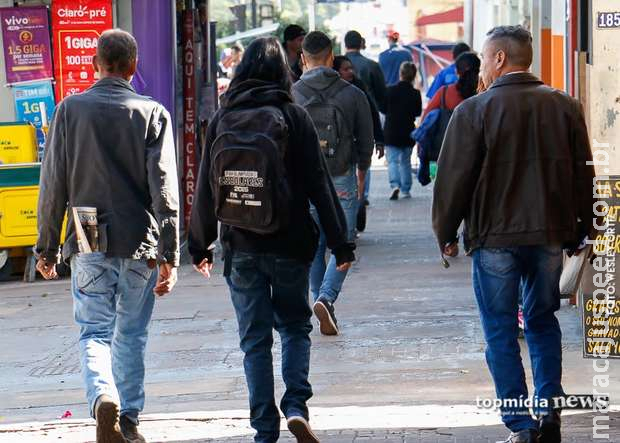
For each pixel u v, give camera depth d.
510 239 10.51
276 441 10.90
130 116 11.12
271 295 10.83
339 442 11.52
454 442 11.39
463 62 26.80
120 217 11.12
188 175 26.03
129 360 11.43
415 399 13.22
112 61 11.31
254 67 10.70
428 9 73.25
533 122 10.49
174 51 24.44
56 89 24.42
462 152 10.53
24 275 23.73
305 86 16.73
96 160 11.08
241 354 16.03
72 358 16.56
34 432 12.57
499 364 10.59
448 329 16.89
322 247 16.88
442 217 10.68
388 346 15.97
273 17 57.31
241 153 10.35
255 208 10.37
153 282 11.41
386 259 23.42
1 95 24.48
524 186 10.50
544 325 10.89
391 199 33.75
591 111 13.98
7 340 17.89
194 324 18.08
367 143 17.05
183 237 25.92
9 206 23.16
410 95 33.19
